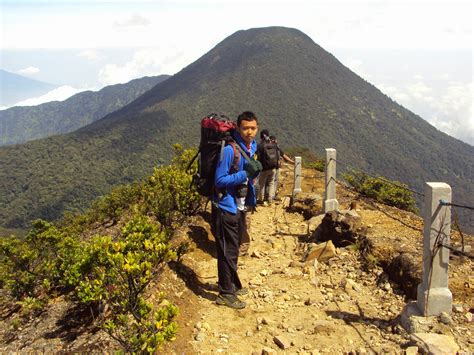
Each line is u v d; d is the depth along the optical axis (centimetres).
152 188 776
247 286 565
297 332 436
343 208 917
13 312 688
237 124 486
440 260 418
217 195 493
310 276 587
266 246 746
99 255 439
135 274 386
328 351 397
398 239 629
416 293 486
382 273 561
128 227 498
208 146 481
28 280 717
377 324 449
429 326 409
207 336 428
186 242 595
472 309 442
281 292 541
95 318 521
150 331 355
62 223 2014
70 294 618
